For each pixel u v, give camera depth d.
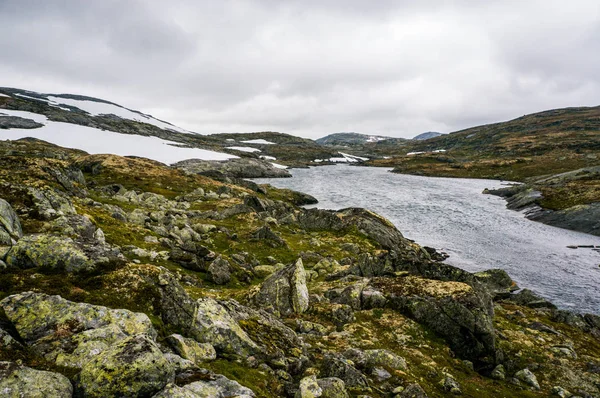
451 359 27.97
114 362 10.73
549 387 27.12
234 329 18.58
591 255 71.81
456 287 33.69
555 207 106.38
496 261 68.50
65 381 10.25
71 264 18.83
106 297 17.30
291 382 16.91
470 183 192.00
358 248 67.88
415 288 34.97
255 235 61.97
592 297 52.50
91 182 92.25
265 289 32.09
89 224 34.00
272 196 131.75
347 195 147.88
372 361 23.03
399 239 77.38
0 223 22.97
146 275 19.42
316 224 82.44
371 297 34.56
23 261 18.42
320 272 48.75
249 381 15.12
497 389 25.11
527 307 46.72
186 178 131.62
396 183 190.75
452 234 87.62
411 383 20.48
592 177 136.00
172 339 15.41
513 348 32.19
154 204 80.12
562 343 34.50
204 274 39.91
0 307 13.45
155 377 10.81
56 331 12.90
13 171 49.97
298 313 30.52
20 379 9.60
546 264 66.75
